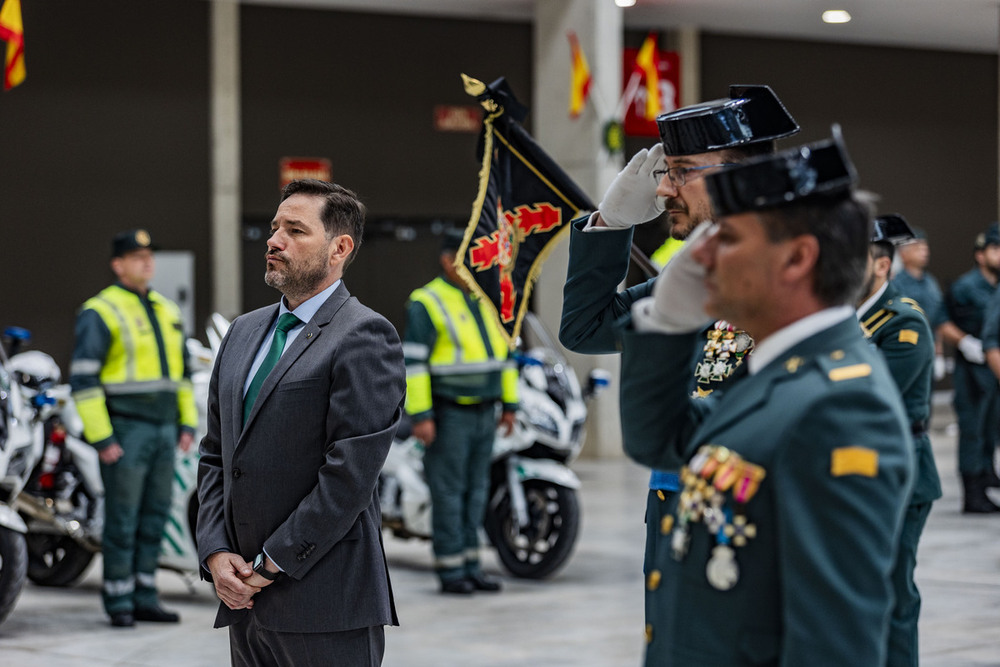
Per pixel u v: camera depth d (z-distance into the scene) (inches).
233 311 584.4
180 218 580.7
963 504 390.3
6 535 233.9
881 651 73.0
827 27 660.7
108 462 249.1
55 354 561.3
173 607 273.4
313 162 602.2
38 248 557.9
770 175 75.4
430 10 609.9
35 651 231.0
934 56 732.7
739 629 76.0
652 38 551.5
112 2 566.9
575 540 293.4
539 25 553.3
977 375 384.8
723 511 76.6
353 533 127.9
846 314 78.4
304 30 599.8
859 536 72.7
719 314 80.1
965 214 749.9
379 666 131.0
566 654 227.3
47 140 558.6
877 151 717.9
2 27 269.3
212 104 582.9
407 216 619.8
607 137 536.4
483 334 284.7
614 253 112.8
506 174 145.0
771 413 76.3
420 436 278.8
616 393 539.5
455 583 282.7
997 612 254.5
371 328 129.8
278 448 127.1
